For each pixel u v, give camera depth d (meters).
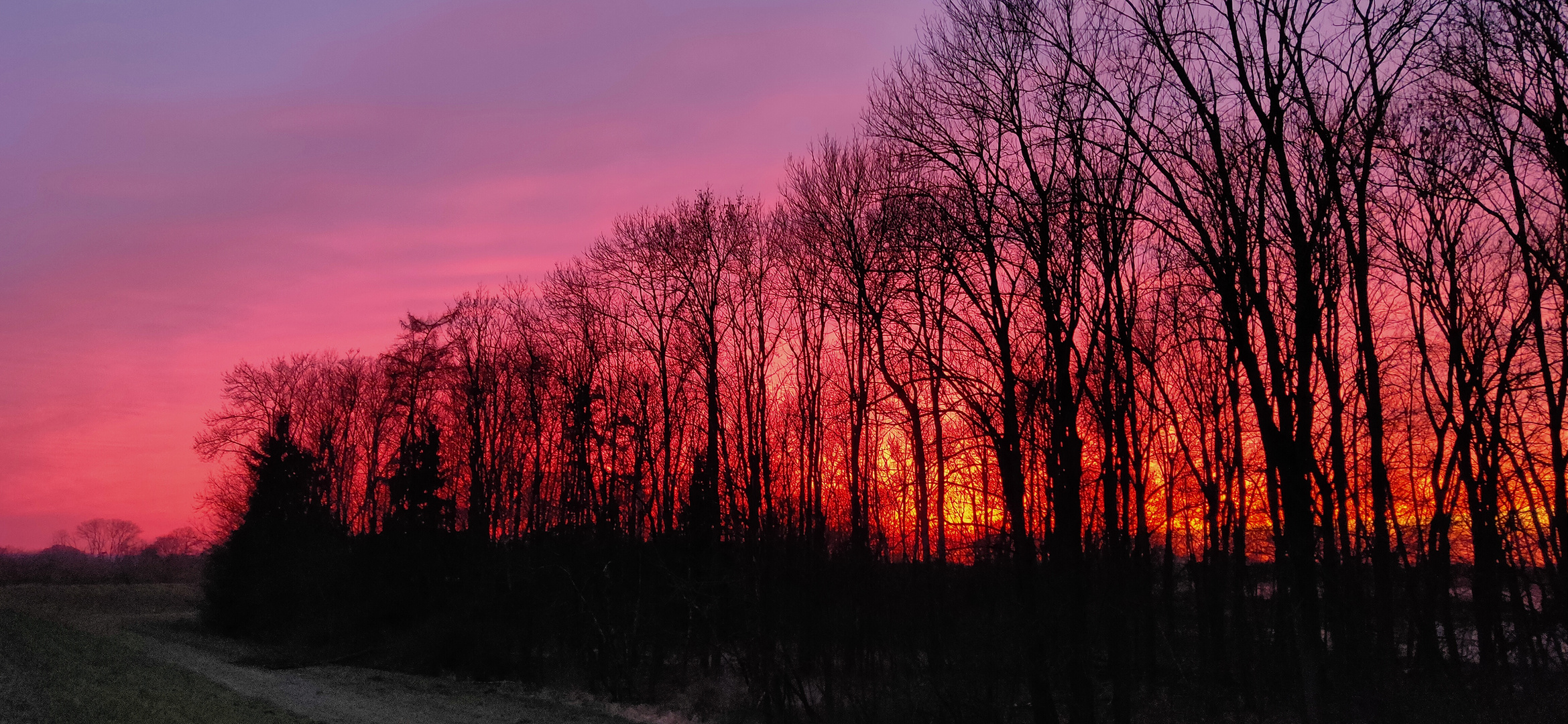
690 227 37.25
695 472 34.72
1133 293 23.34
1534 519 21.66
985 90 21.39
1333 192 18.81
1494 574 21.03
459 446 51.94
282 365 70.88
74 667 24.31
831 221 30.73
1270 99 18.72
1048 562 19.95
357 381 69.38
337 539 51.16
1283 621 22.48
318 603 47.44
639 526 35.03
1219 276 19.19
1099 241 21.53
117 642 37.44
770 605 24.95
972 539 21.28
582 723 26.80
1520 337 22.11
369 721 25.98
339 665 40.06
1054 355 20.69
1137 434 25.80
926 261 23.45
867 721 21.55
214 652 43.59
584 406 38.09
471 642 37.12
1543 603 20.41
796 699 25.48
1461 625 23.36
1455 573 23.64
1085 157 20.80
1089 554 20.08
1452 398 24.41
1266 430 18.91
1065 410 20.03
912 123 22.28
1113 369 22.17
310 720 24.30
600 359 41.72
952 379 21.08
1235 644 26.94
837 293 31.11
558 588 34.91
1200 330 28.73
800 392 34.97
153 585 86.56
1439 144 21.88
